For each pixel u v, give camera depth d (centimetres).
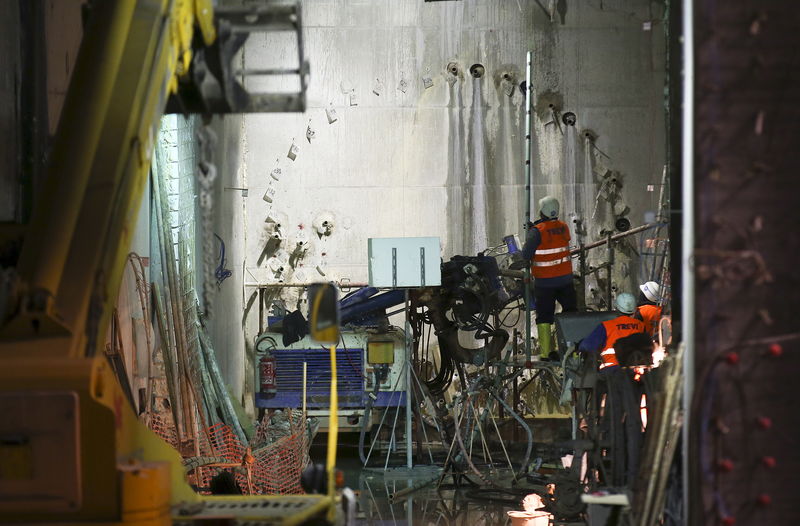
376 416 2462
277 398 2312
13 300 841
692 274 919
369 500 1850
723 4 916
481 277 2250
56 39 1496
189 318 1948
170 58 1016
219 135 2381
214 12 1059
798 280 913
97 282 877
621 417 1279
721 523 910
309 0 2864
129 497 814
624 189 2894
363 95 2872
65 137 941
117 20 998
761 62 915
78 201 906
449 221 2880
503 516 1700
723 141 918
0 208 1309
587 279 2870
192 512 933
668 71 1120
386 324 2317
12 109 1355
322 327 897
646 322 1744
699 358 919
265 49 2855
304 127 2859
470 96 2888
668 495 1061
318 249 2858
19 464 804
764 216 916
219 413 2078
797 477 912
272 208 2850
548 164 2895
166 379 1747
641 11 2903
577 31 2900
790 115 915
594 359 1628
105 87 960
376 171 2872
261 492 1756
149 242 1828
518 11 2894
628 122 2898
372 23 2875
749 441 912
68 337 844
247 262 2841
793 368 912
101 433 815
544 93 2898
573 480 1522
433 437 2542
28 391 803
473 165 2884
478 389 2030
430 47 2884
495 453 2314
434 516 1708
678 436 998
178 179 1917
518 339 2827
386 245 2189
